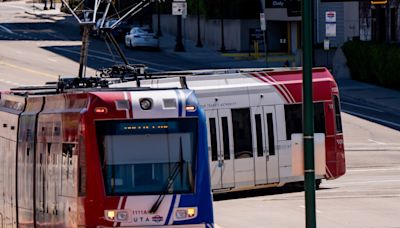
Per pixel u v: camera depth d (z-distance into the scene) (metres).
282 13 137.38
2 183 41.94
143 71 55.78
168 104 34.62
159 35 167.62
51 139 36.19
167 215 33.91
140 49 148.88
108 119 34.00
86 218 33.53
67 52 140.38
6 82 105.88
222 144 53.47
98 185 33.56
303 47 31.52
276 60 133.00
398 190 56.59
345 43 117.19
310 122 31.58
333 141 58.25
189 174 34.34
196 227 34.12
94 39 164.12
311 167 31.66
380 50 108.69
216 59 137.12
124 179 33.88
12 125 40.62
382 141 81.00
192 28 163.00
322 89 58.16
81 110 34.06
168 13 173.00
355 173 66.69
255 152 54.78
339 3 133.50
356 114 94.31
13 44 149.38
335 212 47.53
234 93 54.22
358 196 53.78
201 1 155.75
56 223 35.62
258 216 46.91
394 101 99.50
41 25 189.12
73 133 34.38
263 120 55.12
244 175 54.41
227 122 53.72
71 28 184.50
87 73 115.62
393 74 106.50
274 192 58.25
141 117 34.28
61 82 42.22
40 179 37.09
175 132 34.50
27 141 38.56
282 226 43.66
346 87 109.75
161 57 139.88
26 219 38.62
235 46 147.75
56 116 35.84
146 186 33.97
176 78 50.78
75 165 34.06
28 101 39.47
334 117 58.44
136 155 34.06
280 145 55.69
